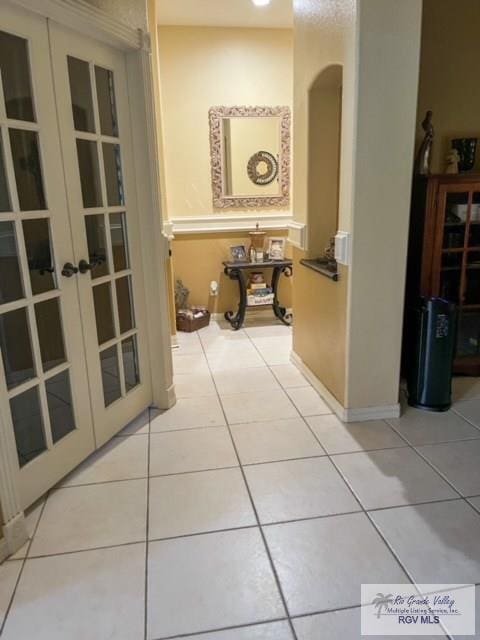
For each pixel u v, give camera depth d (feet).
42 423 6.71
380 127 7.49
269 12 12.84
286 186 15.25
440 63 9.39
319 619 4.81
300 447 7.95
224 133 14.58
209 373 11.32
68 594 5.16
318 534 5.95
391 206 7.86
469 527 6.03
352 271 8.03
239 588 5.18
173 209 14.93
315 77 8.86
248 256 15.49
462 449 7.79
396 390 8.78
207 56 14.05
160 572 5.41
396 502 6.52
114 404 8.35
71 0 6.23
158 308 9.01
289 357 12.32
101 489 6.95
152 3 11.72
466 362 10.51
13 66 5.90
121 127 7.94
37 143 6.27
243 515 6.33
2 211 5.89
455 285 9.91
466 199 9.36
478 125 9.83
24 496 6.39
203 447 8.03
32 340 6.40
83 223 7.22
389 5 7.03
